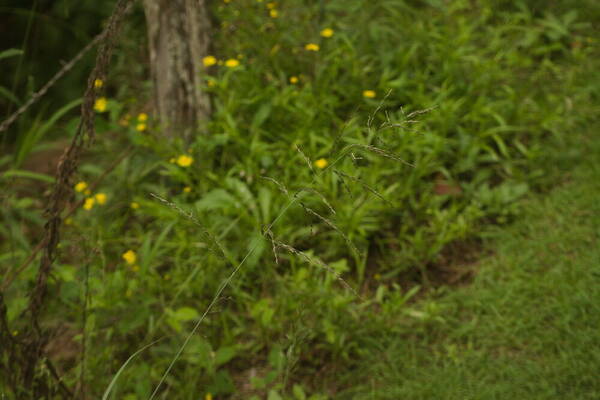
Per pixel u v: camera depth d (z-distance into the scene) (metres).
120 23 1.91
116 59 4.61
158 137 3.66
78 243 2.24
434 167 3.45
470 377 2.44
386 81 3.72
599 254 2.84
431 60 4.05
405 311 2.72
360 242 3.14
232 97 3.51
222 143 3.33
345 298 2.66
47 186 3.85
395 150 3.28
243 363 2.74
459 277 3.02
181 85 3.51
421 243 3.07
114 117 3.54
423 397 2.40
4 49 5.13
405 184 3.33
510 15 4.53
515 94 3.76
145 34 4.51
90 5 5.09
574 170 3.44
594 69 4.15
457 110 3.76
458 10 4.63
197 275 2.92
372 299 2.94
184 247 3.03
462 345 2.64
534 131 3.68
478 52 4.14
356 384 2.56
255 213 3.04
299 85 3.96
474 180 3.43
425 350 2.63
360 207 3.10
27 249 3.05
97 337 2.74
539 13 4.66
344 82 3.84
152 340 2.76
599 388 2.28
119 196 3.55
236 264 2.88
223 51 4.24
